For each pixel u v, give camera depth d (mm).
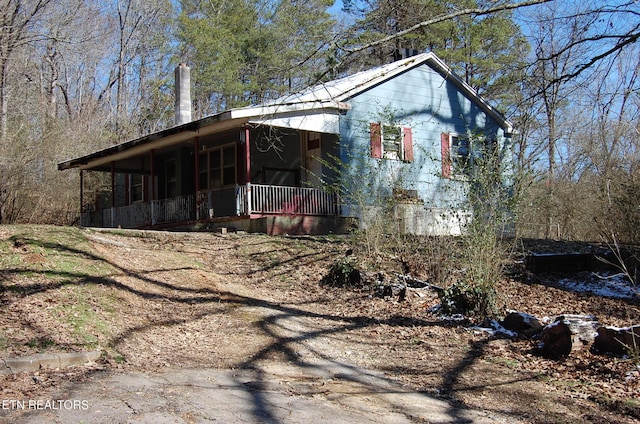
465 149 18641
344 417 4758
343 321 8266
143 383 5113
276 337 7250
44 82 30734
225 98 34406
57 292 7266
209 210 15812
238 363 6199
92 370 5410
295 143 17500
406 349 7148
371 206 11852
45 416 4094
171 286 8812
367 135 16531
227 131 16406
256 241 12555
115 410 4328
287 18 29547
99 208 23141
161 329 7078
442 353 7020
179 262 10203
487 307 8352
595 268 11266
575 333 6816
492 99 25828
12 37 20656
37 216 20938
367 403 5234
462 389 5855
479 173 9789
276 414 4648
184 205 16938
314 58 13945
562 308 9023
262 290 9609
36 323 6273
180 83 21609
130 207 19094
